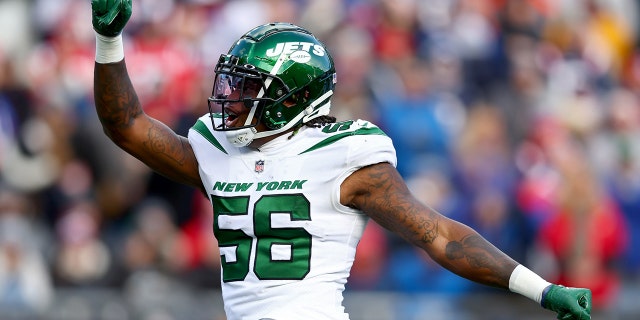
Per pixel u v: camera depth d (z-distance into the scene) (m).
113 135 15.01
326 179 14.19
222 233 14.59
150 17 36.34
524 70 37.50
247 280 14.29
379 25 36.41
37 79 35.06
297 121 14.58
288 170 14.34
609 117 37.50
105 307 29.48
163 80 34.84
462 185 32.41
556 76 38.44
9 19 37.34
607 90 39.81
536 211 31.53
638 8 45.28
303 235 14.18
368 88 33.72
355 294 28.91
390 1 36.62
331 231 14.23
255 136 14.46
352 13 36.56
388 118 33.38
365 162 14.16
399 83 34.62
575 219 31.69
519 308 29.48
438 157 33.56
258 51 14.45
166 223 30.25
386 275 30.00
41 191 32.25
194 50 35.88
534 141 34.81
